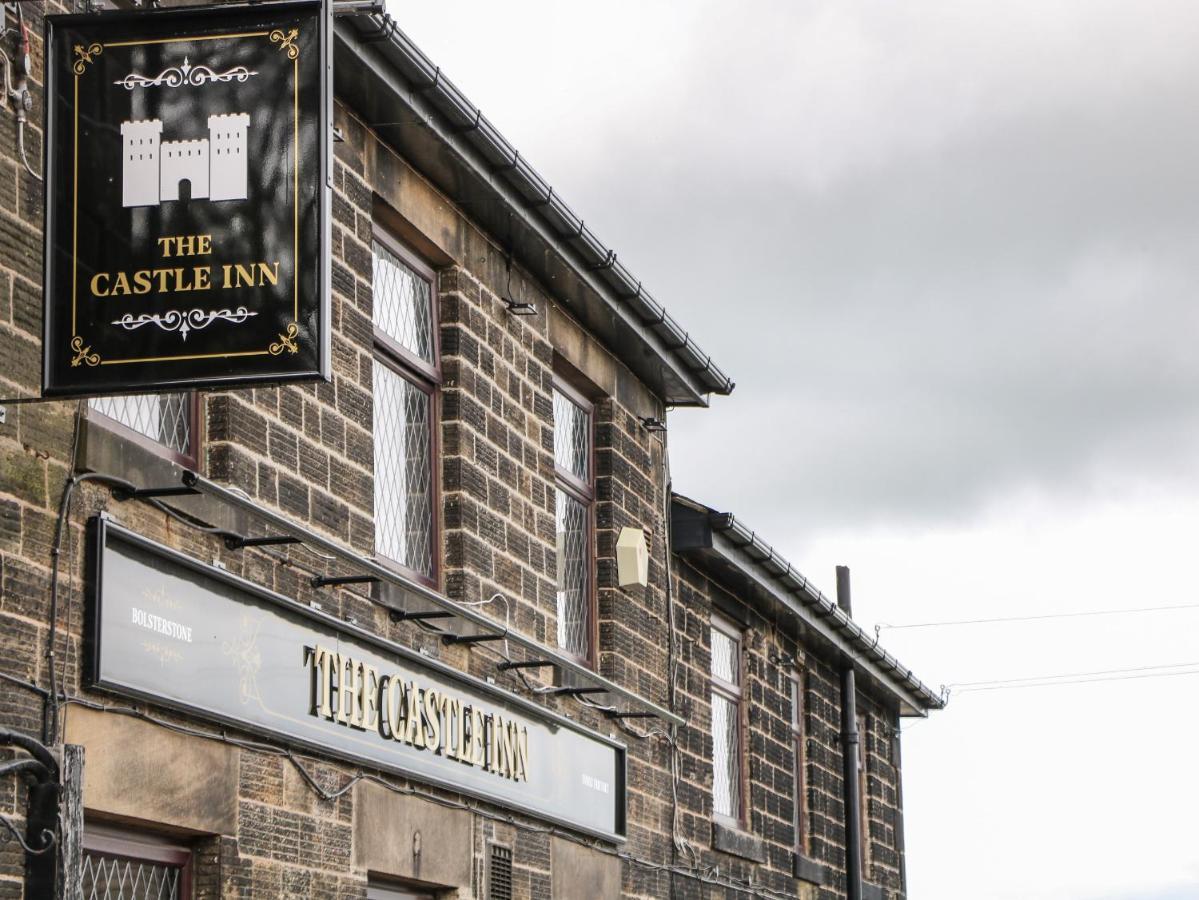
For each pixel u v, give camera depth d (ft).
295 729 34.99
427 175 43.04
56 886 27.71
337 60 37.58
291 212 28.40
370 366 39.60
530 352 48.16
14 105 29.01
